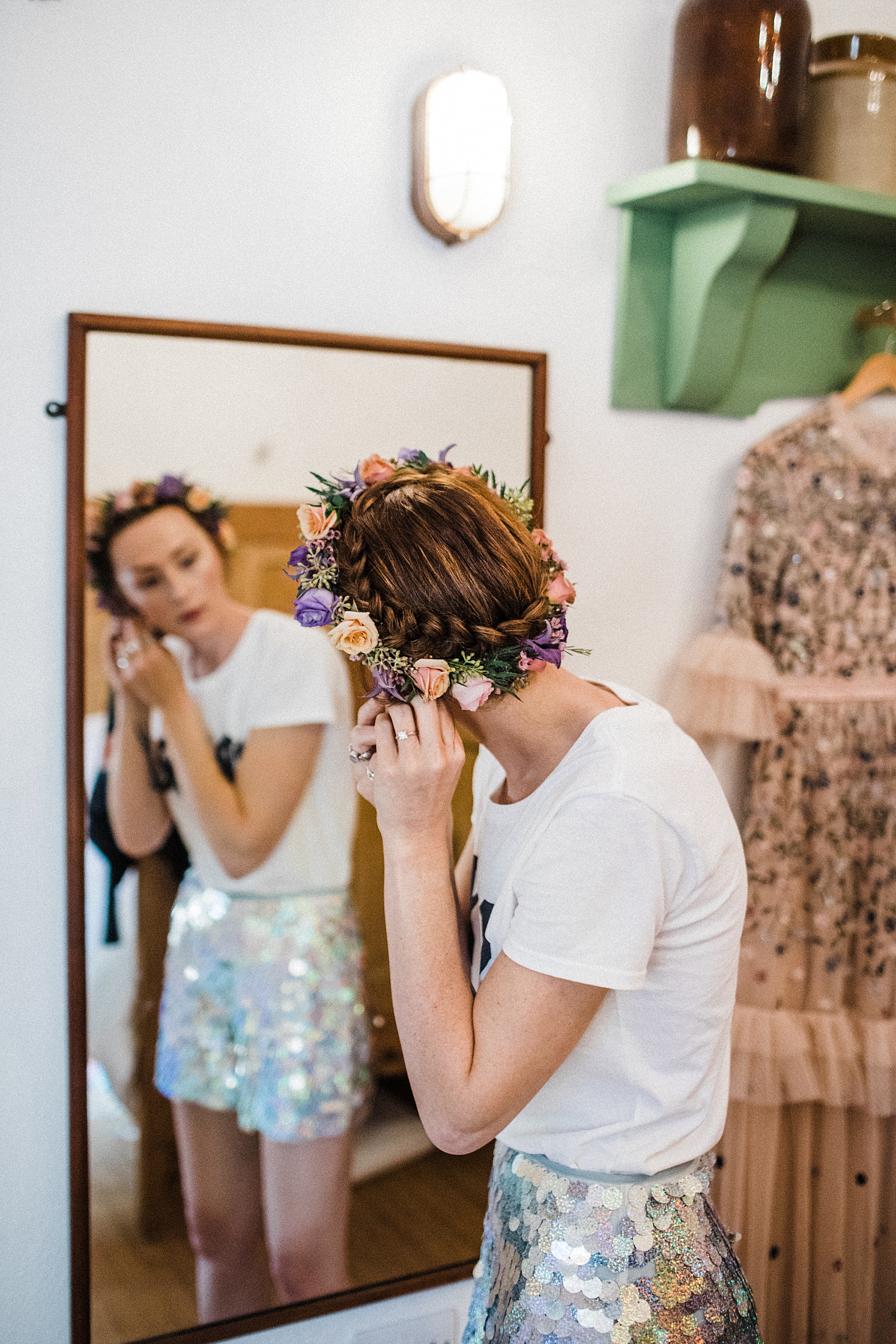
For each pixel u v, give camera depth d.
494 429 1.37
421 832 0.92
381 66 1.28
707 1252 0.97
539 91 1.38
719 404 1.55
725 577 1.56
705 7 1.34
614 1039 0.94
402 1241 1.38
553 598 0.93
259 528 1.24
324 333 1.25
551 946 0.86
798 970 1.65
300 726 1.28
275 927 1.29
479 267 1.37
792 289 1.56
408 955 0.91
